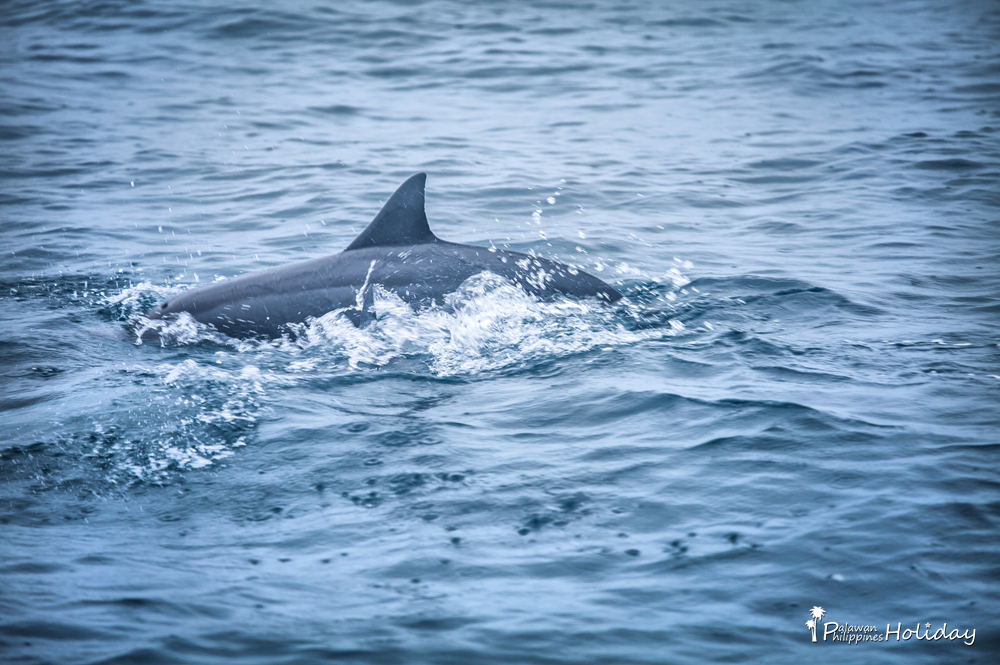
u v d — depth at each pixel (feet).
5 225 158.20
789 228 154.61
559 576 57.72
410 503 67.00
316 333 101.04
